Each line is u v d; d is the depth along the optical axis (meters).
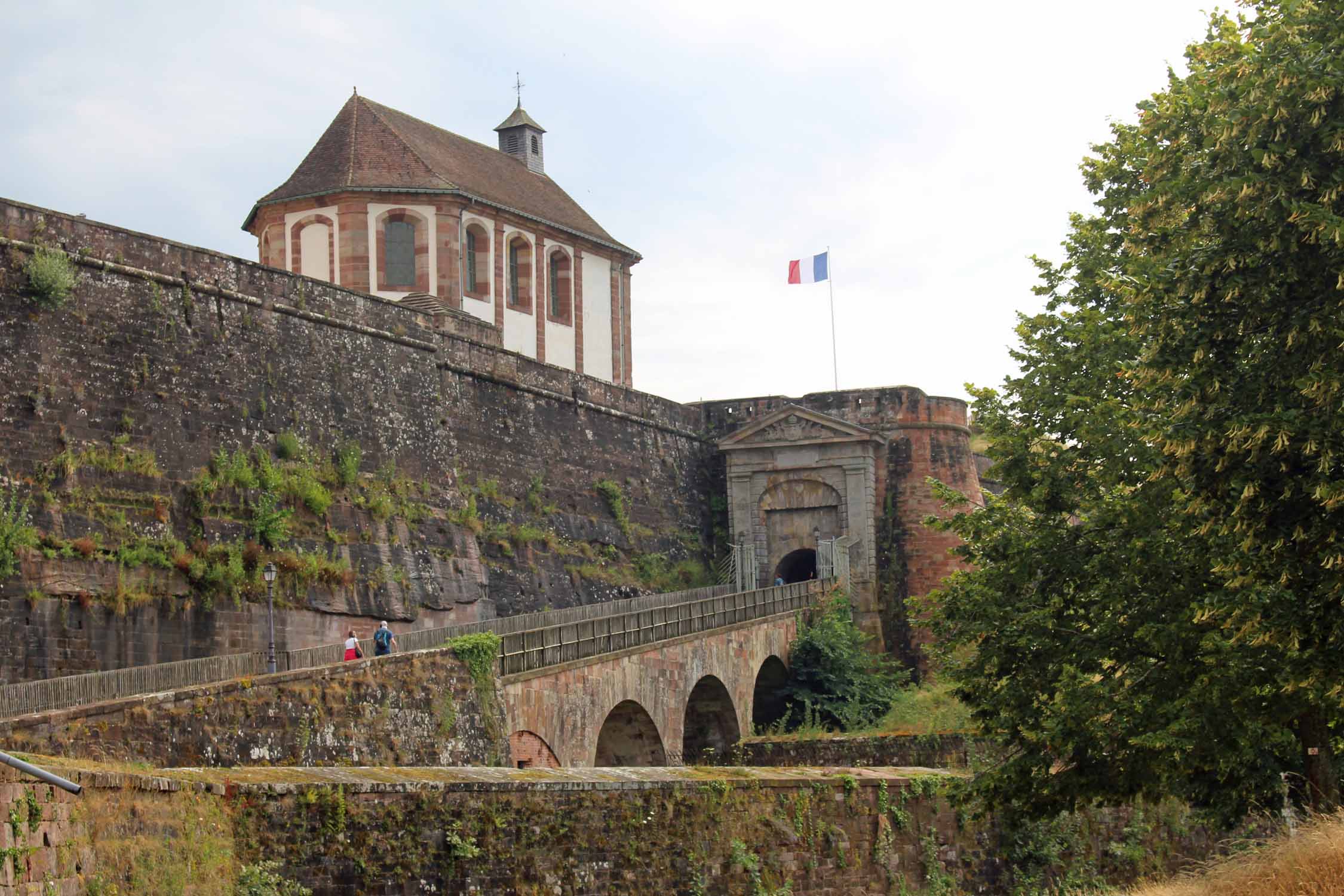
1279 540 27.69
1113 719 33.47
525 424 66.94
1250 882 25.78
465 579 58.59
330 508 52.72
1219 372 28.12
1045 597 35.72
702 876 35.69
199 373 49.03
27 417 43.56
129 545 44.94
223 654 46.72
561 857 33.34
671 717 56.66
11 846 22.05
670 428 79.19
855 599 79.12
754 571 79.88
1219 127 27.72
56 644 42.19
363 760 39.91
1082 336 37.44
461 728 43.88
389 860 30.83
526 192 80.06
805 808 38.34
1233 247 27.77
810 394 83.12
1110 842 44.97
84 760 29.22
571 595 66.75
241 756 36.19
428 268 71.62
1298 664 28.12
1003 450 37.44
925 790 41.09
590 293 81.62
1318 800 31.39
